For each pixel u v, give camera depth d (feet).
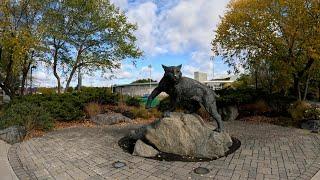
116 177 18.85
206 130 25.04
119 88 161.38
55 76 59.06
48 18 53.11
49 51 54.24
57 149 25.85
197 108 28.27
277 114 47.19
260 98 50.80
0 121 33.17
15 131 30.25
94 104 46.57
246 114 49.37
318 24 42.73
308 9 43.11
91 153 24.36
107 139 30.09
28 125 32.99
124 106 50.88
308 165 21.24
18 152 25.35
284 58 48.78
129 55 61.57
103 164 21.44
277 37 47.70
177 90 26.63
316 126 37.11
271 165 21.16
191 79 27.27
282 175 19.06
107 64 60.70
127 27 60.54
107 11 59.06
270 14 47.88
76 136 31.91
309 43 43.39
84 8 55.31
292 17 44.93
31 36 47.01
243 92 51.55
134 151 23.93
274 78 58.49
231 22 52.06
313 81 67.41
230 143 26.22
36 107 36.86
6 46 45.88
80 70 62.49
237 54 56.44
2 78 56.95
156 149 24.40
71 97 45.14
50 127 35.91
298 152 24.98
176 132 24.13
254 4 49.11
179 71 26.32
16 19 48.52
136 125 41.78
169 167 20.70
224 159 22.63
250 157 23.22
